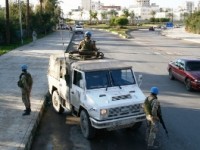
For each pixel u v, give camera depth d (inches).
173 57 1184.8
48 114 491.8
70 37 2236.7
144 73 840.9
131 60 1096.8
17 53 1220.5
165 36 2704.2
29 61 1004.6
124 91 384.5
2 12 1787.6
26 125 410.3
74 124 444.1
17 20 2033.7
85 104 376.8
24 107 490.3
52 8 3435.0
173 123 444.5
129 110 368.5
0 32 1587.1
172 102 556.7
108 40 2103.8
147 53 1322.6
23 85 441.1
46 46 1513.3
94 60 432.8
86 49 485.1
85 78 384.8
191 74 637.3
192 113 491.5
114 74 394.3
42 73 791.1
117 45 1716.3
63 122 453.4
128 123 368.8
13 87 626.5
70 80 423.5
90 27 4729.3
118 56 1212.5
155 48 1560.0
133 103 369.4
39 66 903.7
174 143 374.6
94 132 378.6
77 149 361.1
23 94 445.4
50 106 535.8
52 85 509.4
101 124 355.9
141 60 1097.4
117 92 381.1
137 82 407.2
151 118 341.7
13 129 396.2
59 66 469.4
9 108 485.1
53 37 2230.6
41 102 521.0
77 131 416.5
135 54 1283.2
